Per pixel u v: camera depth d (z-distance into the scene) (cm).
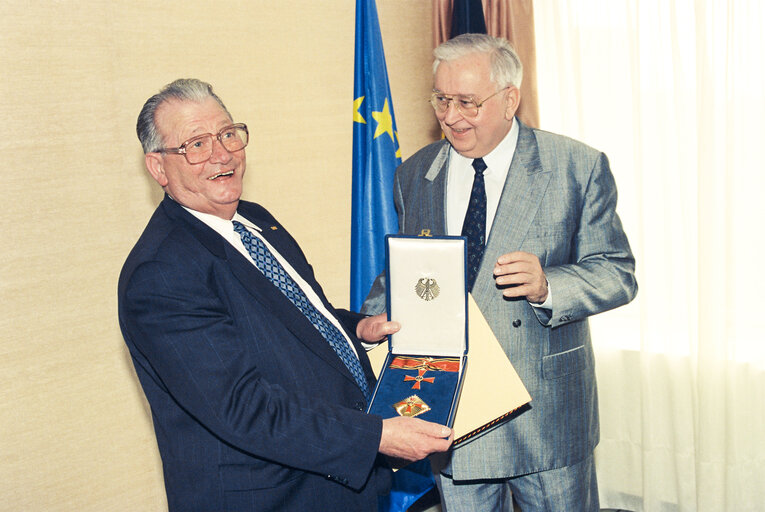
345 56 321
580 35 304
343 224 331
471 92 205
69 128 247
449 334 197
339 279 334
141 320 160
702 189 282
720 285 288
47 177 244
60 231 248
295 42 303
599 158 218
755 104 276
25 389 246
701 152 280
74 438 258
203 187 169
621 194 307
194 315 159
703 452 295
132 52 259
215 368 158
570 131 313
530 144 219
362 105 284
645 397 306
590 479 230
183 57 272
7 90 233
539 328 215
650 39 289
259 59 293
